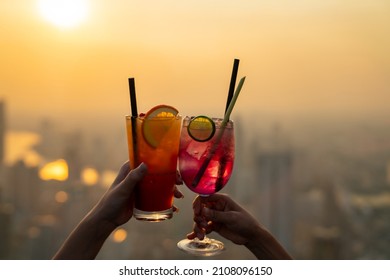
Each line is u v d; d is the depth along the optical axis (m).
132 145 1.24
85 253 1.20
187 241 1.34
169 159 1.24
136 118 1.23
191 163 1.26
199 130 1.24
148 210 1.25
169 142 1.23
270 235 1.28
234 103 1.25
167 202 1.26
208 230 1.32
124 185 1.20
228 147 1.26
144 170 1.19
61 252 1.20
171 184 1.26
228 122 1.28
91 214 1.21
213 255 1.28
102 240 1.22
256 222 1.28
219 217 1.26
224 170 1.26
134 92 1.26
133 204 1.27
